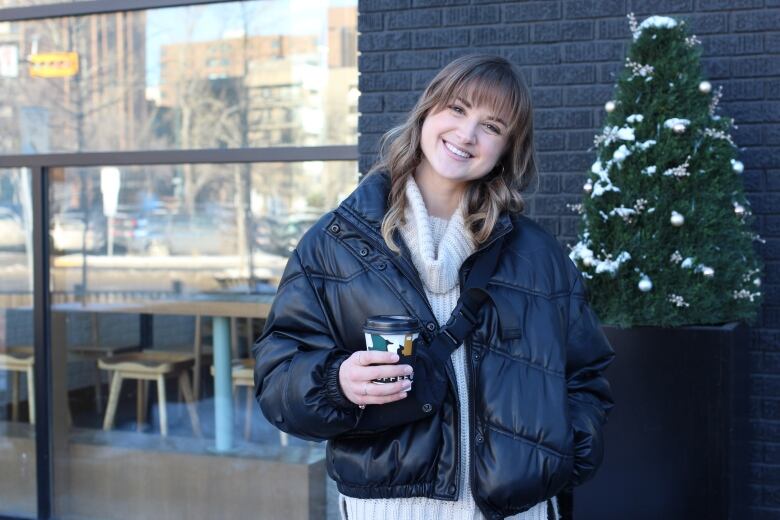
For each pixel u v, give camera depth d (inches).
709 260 129.3
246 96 175.6
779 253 145.7
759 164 146.0
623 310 127.6
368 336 65.9
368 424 69.1
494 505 70.3
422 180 78.7
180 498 183.0
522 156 78.5
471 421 71.0
